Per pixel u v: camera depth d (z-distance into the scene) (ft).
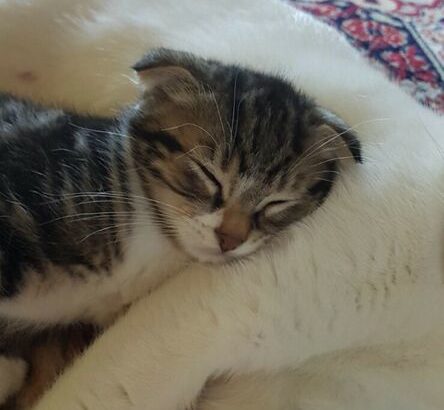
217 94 0.63
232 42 0.77
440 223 0.61
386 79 0.77
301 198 0.64
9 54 0.82
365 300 0.60
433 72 1.00
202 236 0.61
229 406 0.64
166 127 0.64
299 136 0.65
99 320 0.66
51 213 0.59
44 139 0.63
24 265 0.58
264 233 0.63
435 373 0.63
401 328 0.62
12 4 0.81
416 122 0.69
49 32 0.81
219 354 0.59
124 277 0.63
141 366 0.58
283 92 0.67
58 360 0.65
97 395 0.57
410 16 1.10
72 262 0.60
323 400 0.64
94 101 0.79
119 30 0.80
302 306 0.60
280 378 0.64
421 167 0.64
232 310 0.59
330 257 0.60
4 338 0.63
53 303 0.62
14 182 0.59
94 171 0.62
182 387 0.59
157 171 0.63
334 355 0.64
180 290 0.60
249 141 0.62
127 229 0.62
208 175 0.61
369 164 0.64
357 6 1.11
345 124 0.65
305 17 0.83
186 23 0.80
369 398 0.64
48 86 0.82
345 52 0.79
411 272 0.60
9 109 0.67
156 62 0.63
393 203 0.62
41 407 0.57
